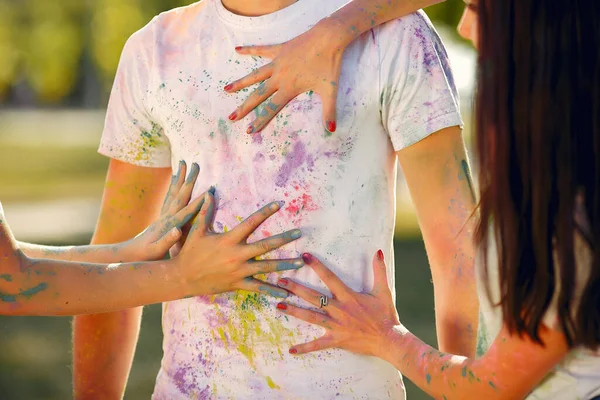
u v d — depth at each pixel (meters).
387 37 2.37
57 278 2.39
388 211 2.42
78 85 45.84
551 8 1.92
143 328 7.34
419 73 2.34
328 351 2.34
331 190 2.35
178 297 2.39
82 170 19.97
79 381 2.73
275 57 2.37
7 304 2.38
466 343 2.44
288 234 2.35
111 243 2.72
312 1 2.44
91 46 32.75
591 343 1.95
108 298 2.40
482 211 2.06
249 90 2.40
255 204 2.38
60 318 8.00
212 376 2.41
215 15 2.51
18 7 33.47
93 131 31.20
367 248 2.38
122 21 26.92
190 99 2.45
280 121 2.36
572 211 1.92
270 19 2.42
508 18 1.97
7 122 35.78
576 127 1.92
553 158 1.93
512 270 1.98
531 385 2.07
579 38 1.91
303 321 2.35
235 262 2.34
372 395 2.36
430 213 2.42
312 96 2.35
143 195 2.70
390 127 2.38
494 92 1.99
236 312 2.39
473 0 2.22
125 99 2.60
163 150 2.66
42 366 6.49
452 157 2.39
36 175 19.00
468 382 2.12
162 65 2.52
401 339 2.28
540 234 1.95
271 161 2.37
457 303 2.42
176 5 24.89
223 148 2.42
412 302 7.94
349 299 2.32
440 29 17.33
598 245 1.90
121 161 2.68
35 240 11.20
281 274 2.37
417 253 10.28
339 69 2.32
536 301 1.96
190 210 2.44
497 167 1.99
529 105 1.94
